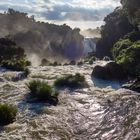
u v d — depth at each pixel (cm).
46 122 1414
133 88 2147
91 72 2973
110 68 2652
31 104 1705
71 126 1377
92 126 1382
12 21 14975
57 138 1227
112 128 1352
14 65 3022
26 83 2234
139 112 1566
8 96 1889
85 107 1681
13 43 5003
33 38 12794
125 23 6650
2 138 1203
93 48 10094
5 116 1396
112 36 6944
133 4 4072
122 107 1669
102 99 1859
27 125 1369
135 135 1262
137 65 2669
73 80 2308
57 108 1644
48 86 1877
